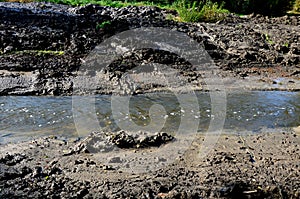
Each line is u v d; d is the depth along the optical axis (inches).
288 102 333.7
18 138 251.0
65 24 523.2
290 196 197.6
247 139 260.8
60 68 377.7
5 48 423.5
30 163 219.0
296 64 445.7
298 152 245.1
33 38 452.8
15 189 194.1
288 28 617.3
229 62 432.1
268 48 492.7
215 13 668.7
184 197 191.2
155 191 196.4
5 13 568.7
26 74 358.9
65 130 265.1
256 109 314.8
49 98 319.0
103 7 723.4
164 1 889.5
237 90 355.6
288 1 910.4
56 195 190.9
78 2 780.0
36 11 627.5
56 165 217.6
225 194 193.6
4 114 285.7
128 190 196.9
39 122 275.6
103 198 190.4
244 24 634.2
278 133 273.4
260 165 225.8
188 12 649.6
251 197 194.9
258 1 892.6
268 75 403.2
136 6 757.3
